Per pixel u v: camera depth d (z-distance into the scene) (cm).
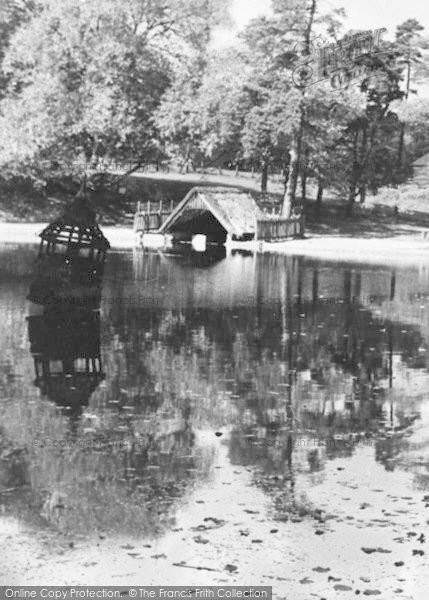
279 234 5878
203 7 6800
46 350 1952
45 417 1393
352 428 1386
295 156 6856
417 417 1464
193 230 5700
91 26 6594
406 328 2456
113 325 2341
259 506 1026
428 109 9494
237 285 3422
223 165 10094
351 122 8031
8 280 3275
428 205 9144
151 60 6794
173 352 1983
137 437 1294
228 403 1524
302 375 1786
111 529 951
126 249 5106
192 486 1086
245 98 6775
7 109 6588
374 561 888
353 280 3753
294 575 857
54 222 2602
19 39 6650
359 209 8625
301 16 6669
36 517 979
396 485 1109
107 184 7425
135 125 6900
